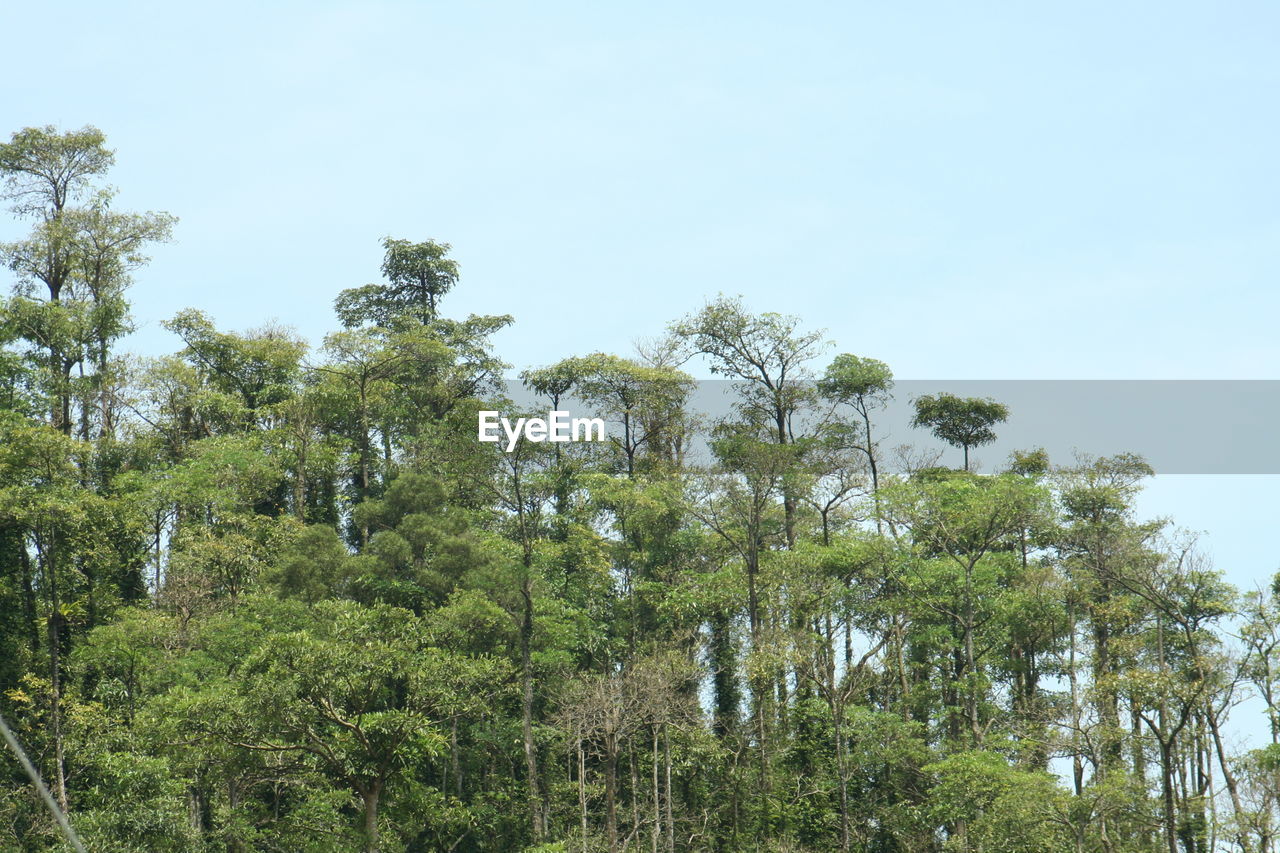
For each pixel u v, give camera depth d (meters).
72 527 78.88
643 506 92.06
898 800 78.56
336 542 88.44
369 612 69.44
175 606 80.44
